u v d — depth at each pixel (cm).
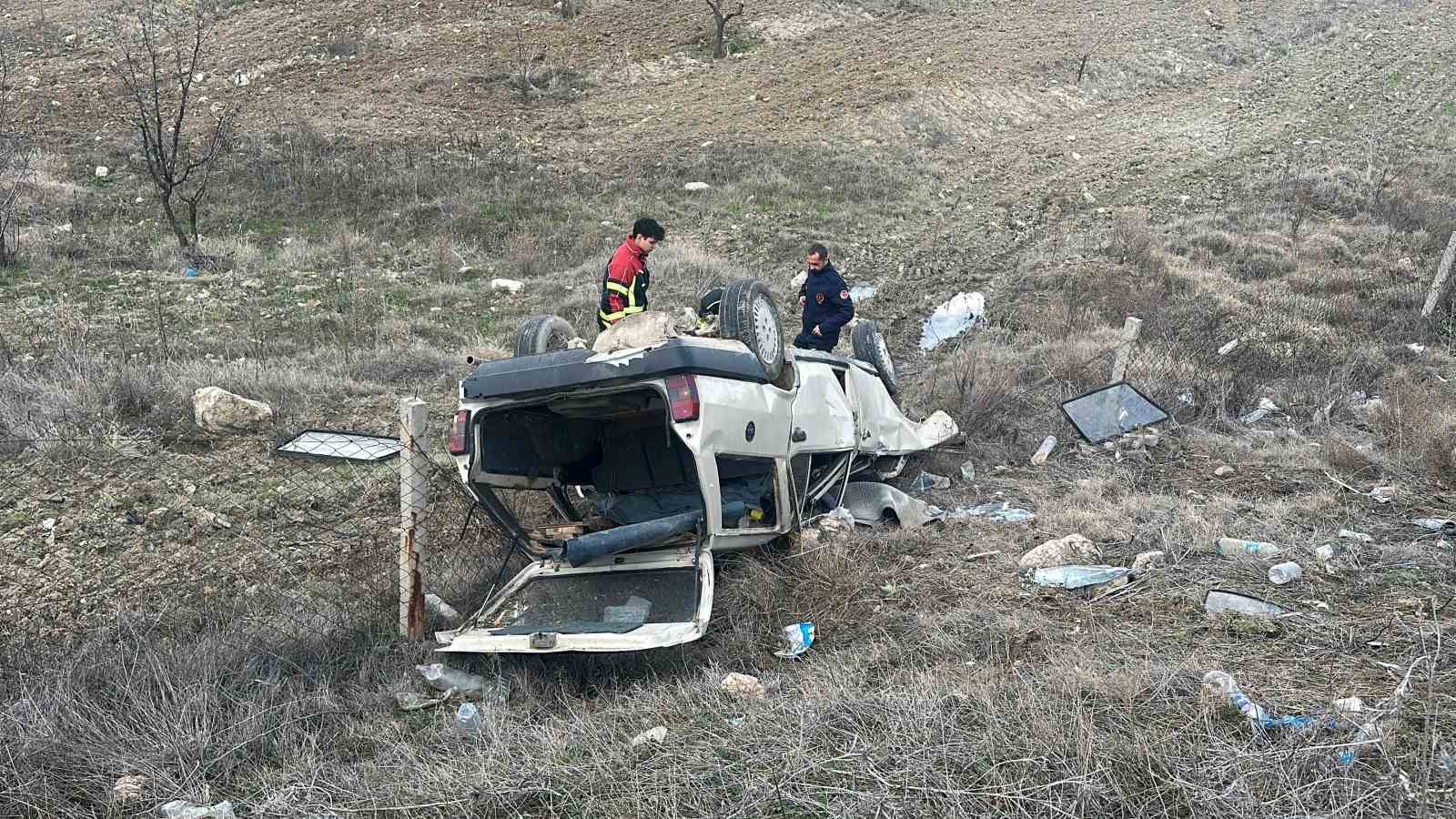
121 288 1286
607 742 410
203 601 568
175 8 3059
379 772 402
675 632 476
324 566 616
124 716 440
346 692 479
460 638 498
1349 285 1345
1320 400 936
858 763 370
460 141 2061
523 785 378
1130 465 800
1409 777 339
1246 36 3347
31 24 2848
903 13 3322
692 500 590
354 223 1658
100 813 387
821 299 893
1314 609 499
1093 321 1190
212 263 1428
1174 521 637
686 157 2062
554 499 619
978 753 368
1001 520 679
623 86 2622
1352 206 1780
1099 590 539
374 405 912
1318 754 350
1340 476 745
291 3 3139
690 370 509
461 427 536
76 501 694
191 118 2133
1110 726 378
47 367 932
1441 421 809
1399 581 531
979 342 1152
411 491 516
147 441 786
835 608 539
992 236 1670
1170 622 493
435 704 471
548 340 661
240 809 383
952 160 2192
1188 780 342
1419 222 1681
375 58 2691
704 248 1582
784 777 364
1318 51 3253
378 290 1347
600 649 463
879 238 1659
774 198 1858
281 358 1047
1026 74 2775
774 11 3206
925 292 1380
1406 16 3653
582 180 1916
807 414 637
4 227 1357
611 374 505
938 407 909
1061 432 878
